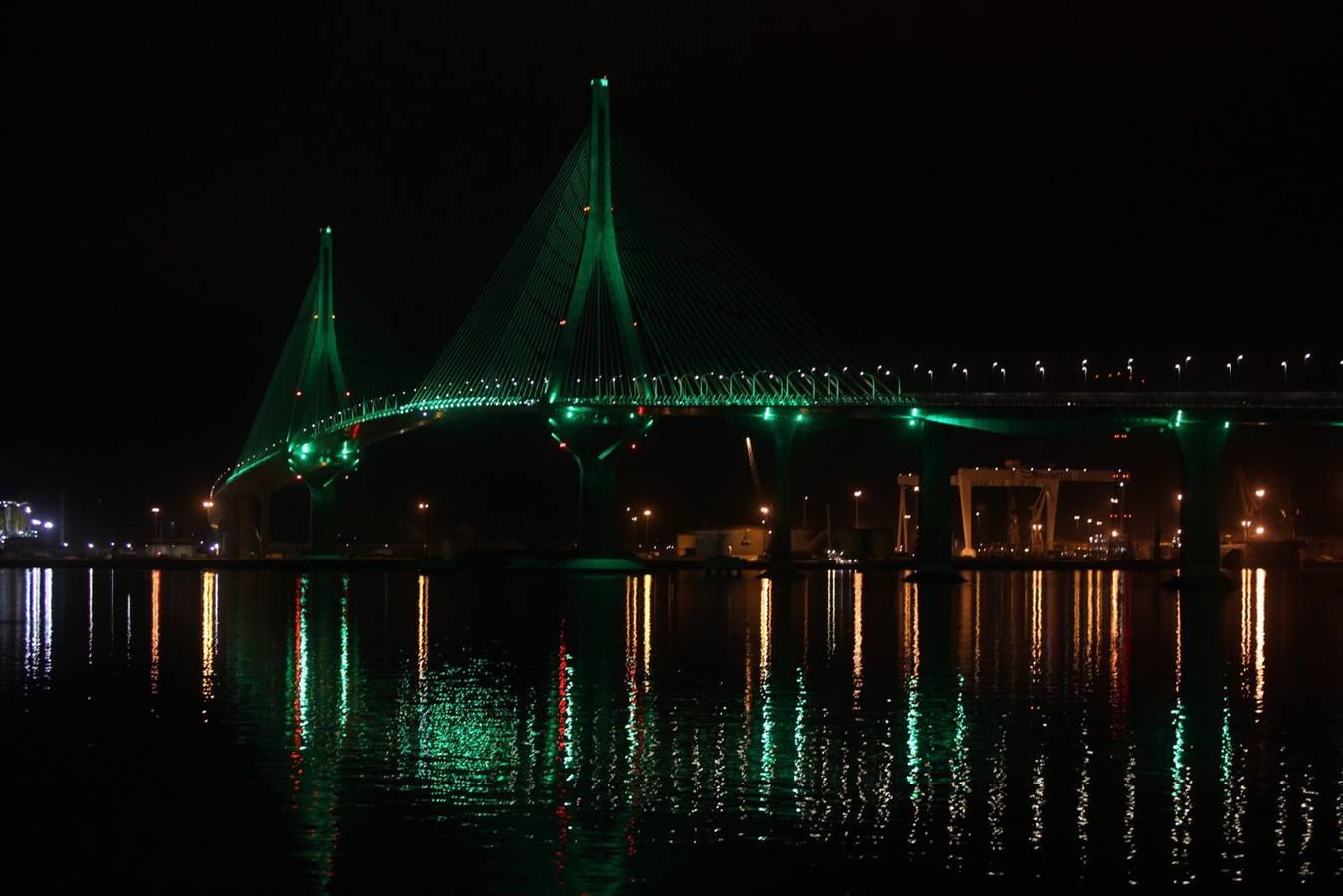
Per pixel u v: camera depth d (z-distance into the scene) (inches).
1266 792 1547.7
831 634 3358.8
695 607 4397.1
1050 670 2593.5
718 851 1341.0
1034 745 1811.0
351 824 1422.2
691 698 2210.9
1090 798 1524.4
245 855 1327.5
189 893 1236.5
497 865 1300.4
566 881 1262.3
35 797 1526.8
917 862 1310.3
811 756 1738.4
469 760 1708.9
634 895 1229.7
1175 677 2488.9
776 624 3671.3
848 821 1434.5
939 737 1862.7
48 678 2448.3
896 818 1444.4
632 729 1921.8
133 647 2989.7
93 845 1357.0
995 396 6722.4
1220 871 1288.1
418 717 2015.3
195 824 1423.5
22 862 1311.5
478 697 2219.5
